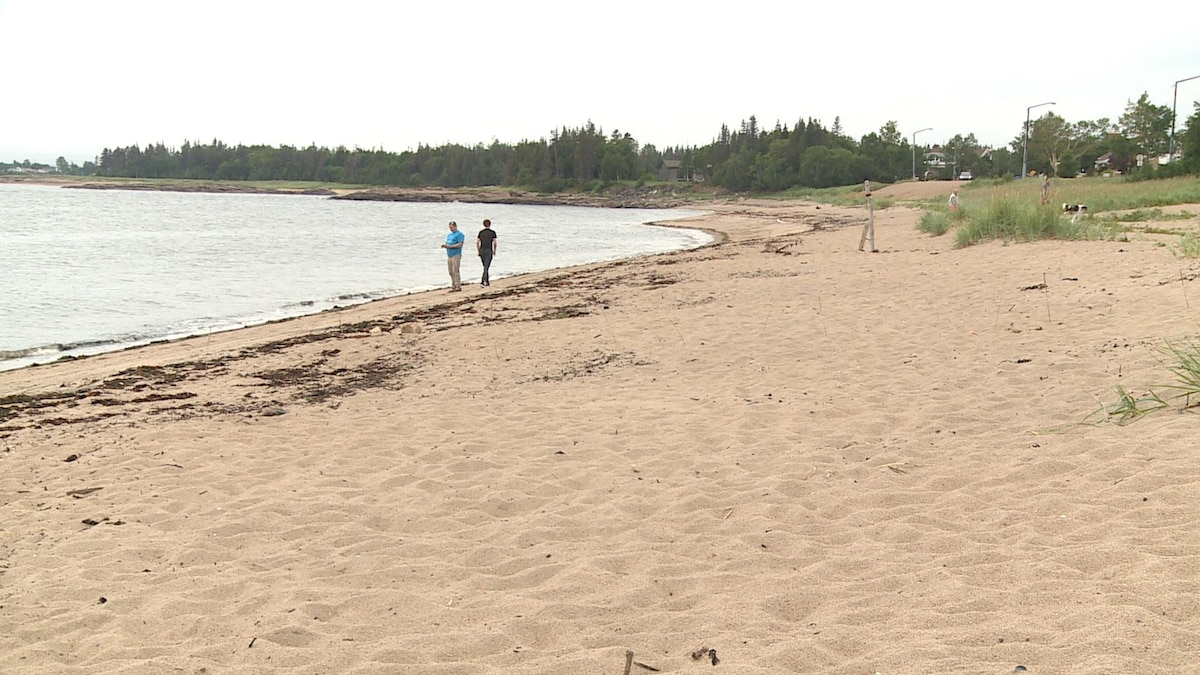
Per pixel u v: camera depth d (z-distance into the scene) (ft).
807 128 464.24
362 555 16.51
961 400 24.62
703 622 12.93
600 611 13.61
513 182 595.06
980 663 10.73
